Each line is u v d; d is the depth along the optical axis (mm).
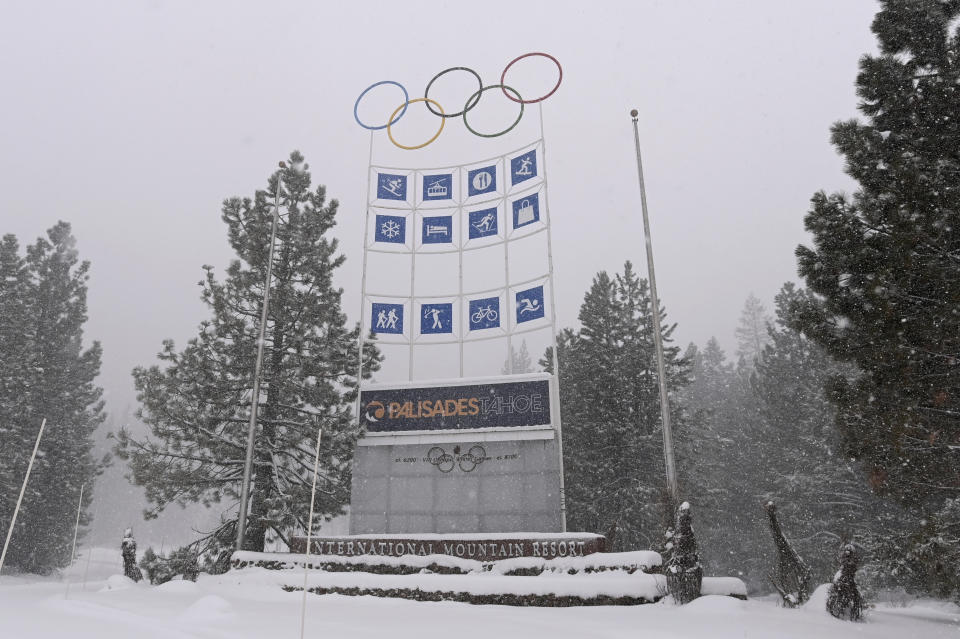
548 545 16609
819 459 32375
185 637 9211
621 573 14883
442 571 16438
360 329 24031
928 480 12703
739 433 43250
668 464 16062
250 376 24344
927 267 12492
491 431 20547
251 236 26375
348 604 14117
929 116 14086
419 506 20500
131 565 18938
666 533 14906
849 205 14211
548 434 20047
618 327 36656
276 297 25000
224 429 23984
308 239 26797
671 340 37344
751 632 9570
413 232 25969
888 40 14906
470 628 10297
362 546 17891
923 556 12094
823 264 14094
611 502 31781
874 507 29484
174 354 23797
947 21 14383
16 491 33281
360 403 22141
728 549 40219
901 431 12586
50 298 40094
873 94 14805
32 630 9750
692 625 10266
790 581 13273
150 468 22062
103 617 11508
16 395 34281
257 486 23578
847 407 13477
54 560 36312
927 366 12867
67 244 42344
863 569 21938
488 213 25656
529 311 22969
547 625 10617
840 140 14531
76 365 40719
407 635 9539
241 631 9617
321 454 22781
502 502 19906
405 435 21266
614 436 32688
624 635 9461
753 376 42562
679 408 34406
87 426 40625
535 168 25406
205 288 24875
